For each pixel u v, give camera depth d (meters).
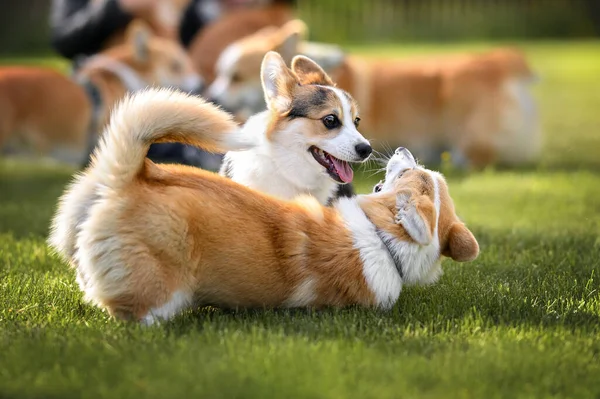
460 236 6.48
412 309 6.49
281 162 7.76
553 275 7.51
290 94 7.76
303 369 4.96
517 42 37.38
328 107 7.67
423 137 16.27
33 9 31.27
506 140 15.75
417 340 5.61
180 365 4.96
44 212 10.66
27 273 7.51
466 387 4.85
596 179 13.06
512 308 6.52
